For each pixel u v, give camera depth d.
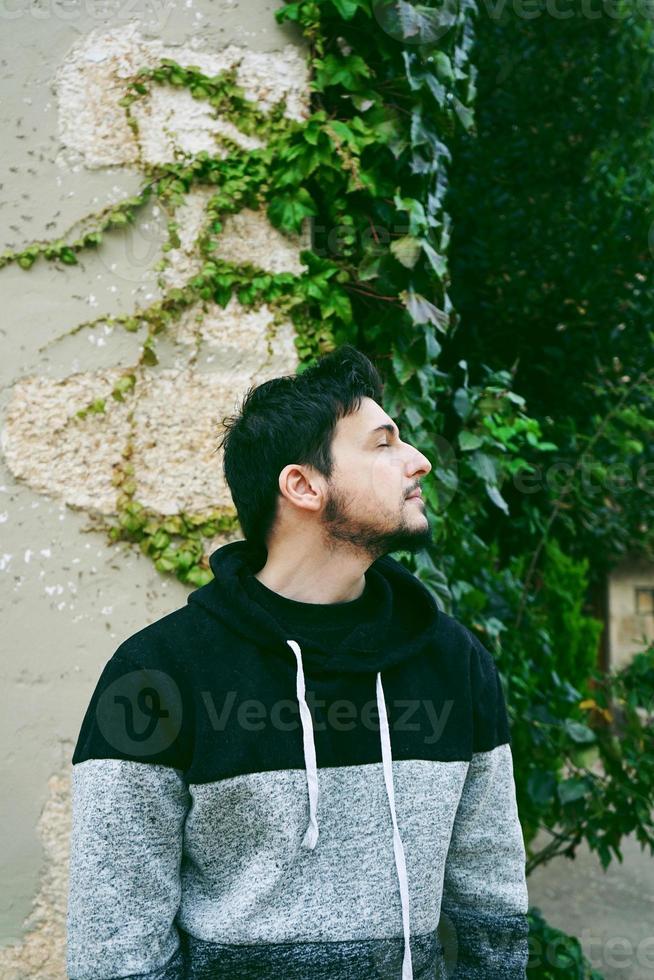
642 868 4.13
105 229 1.82
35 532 1.78
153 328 1.82
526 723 2.54
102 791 0.96
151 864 0.98
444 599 1.98
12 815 1.74
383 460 1.03
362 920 0.98
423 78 1.95
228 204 1.84
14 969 1.71
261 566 1.16
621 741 2.59
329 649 1.02
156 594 1.80
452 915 1.15
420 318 1.89
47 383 1.80
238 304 1.86
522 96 4.12
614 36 3.97
